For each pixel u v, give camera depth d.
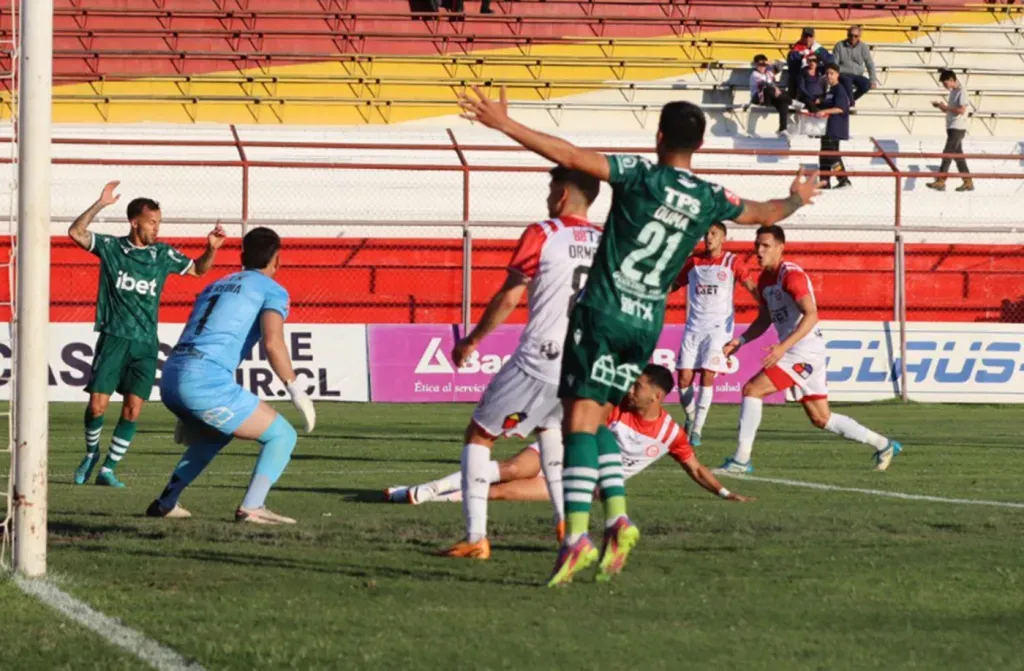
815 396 29.30
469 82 76.62
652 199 13.52
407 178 69.19
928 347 57.12
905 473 29.20
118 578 13.99
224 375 19.33
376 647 10.88
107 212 64.75
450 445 36.72
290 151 70.06
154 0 77.75
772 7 82.56
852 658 10.76
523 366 15.61
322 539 17.53
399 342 54.66
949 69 79.06
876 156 60.62
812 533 18.31
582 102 76.50
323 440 38.25
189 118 74.00
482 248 65.44
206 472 29.41
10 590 13.14
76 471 27.94
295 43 77.06
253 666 10.20
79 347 52.38
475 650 10.82
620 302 13.56
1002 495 24.38
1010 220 71.75
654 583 14.12
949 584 14.19
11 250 13.69
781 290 28.92
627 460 22.12
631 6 81.44
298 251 63.56
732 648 11.06
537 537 17.97
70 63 74.56
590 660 10.54
